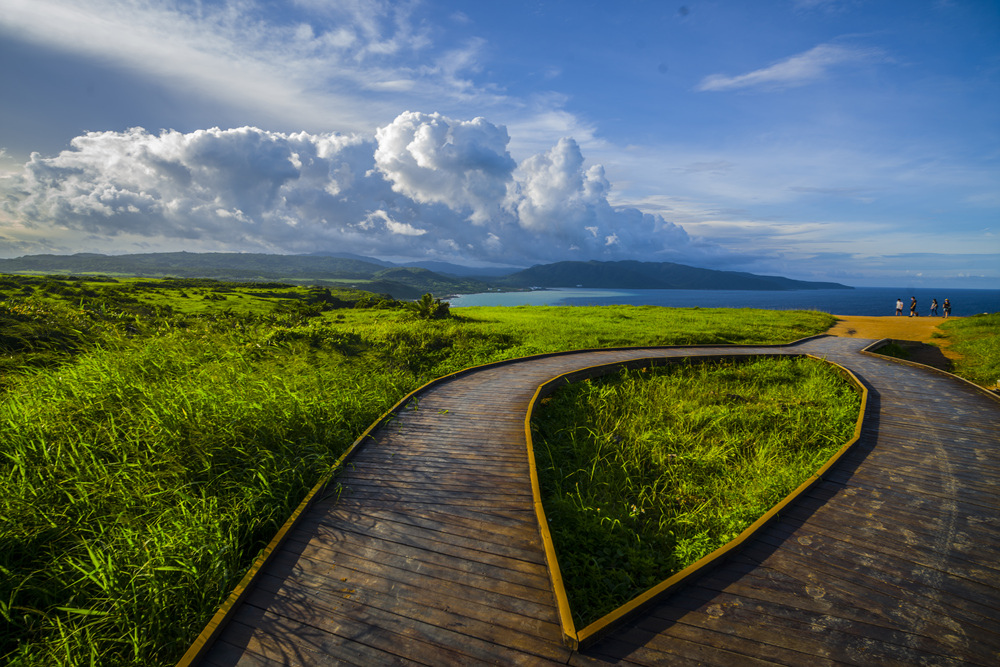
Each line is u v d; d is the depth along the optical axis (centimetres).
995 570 452
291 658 356
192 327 1511
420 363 1448
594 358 1472
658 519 648
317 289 7650
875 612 395
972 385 1141
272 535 543
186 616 420
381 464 668
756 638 366
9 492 546
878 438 808
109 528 523
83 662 385
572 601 462
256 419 728
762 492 652
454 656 350
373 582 431
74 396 759
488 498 574
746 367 1458
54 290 2850
